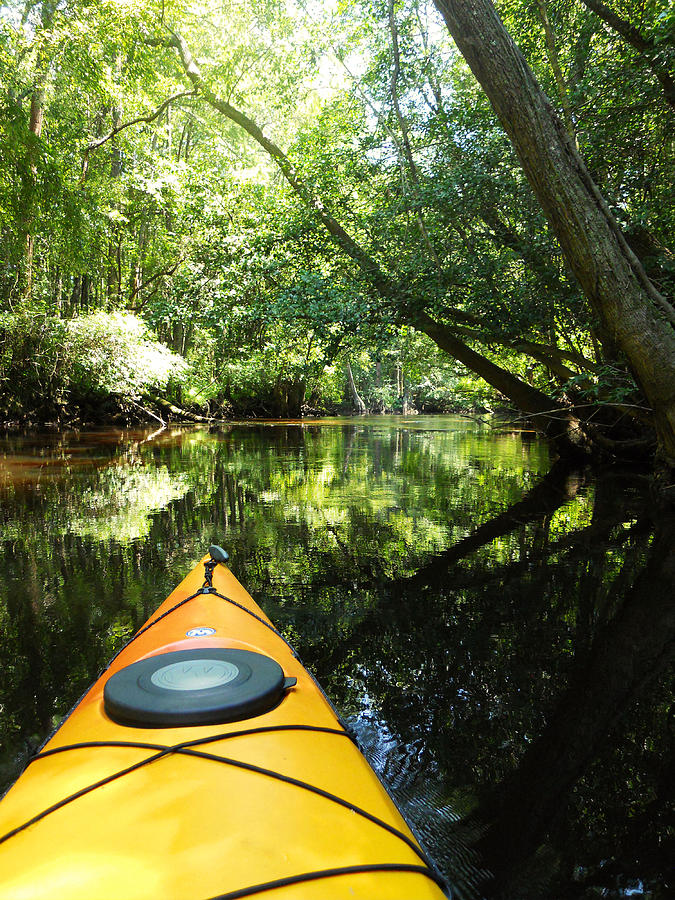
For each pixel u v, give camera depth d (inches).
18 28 561.3
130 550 207.6
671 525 245.4
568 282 364.5
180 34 594.6
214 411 1285.7
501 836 72.2
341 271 461.1
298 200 487.2
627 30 312.3
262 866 42.4
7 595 160.1
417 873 46.3
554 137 229.3
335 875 43.1
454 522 254.2
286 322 454.6
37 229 591.8
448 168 396.8
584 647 129.3
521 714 101.9
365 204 484.1
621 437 467.5
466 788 81.7
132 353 773.3
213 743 56.9
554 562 192.9
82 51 581.0
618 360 326.0
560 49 367.6
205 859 42.6
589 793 80.5
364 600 157.2
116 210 771.4
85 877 40.9
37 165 526.0
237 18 621.0
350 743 65.4
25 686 108.8
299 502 301.1
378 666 119.4
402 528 242.5
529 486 353.7
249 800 49.2
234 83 632.4
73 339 747.4
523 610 150.2
